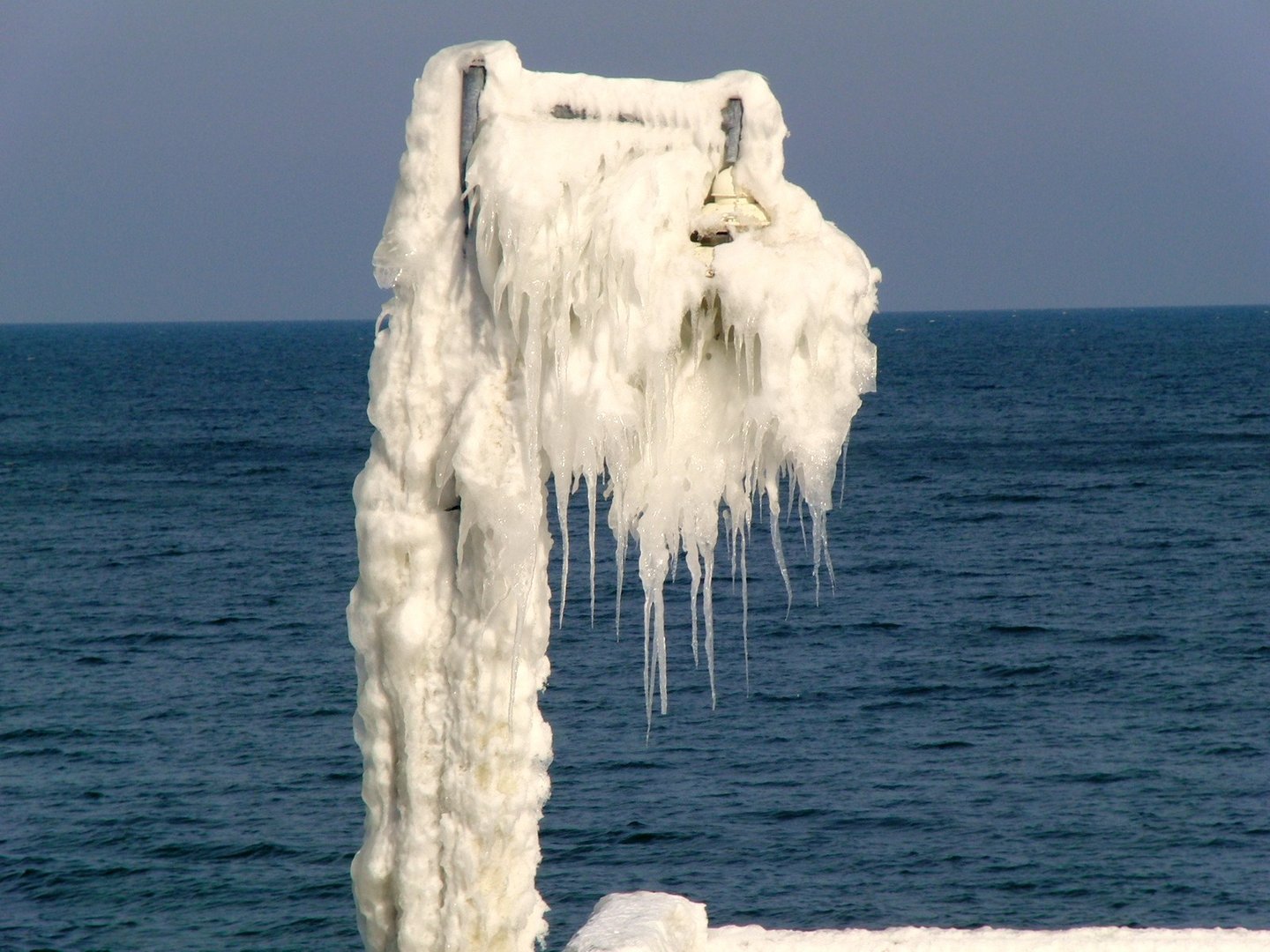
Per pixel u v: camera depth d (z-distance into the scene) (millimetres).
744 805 110062
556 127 25891
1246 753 122250
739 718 132875
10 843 104688
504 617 26156
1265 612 178375
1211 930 29297
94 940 90625
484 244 25656
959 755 122688
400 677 26734
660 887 95875
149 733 131375
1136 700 140000
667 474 28016
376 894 27359
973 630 170250
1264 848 100625
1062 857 99750
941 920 90938
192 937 90750
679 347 28156
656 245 26344
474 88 26203
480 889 26609
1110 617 176625
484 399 25969
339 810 111188
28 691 146625
